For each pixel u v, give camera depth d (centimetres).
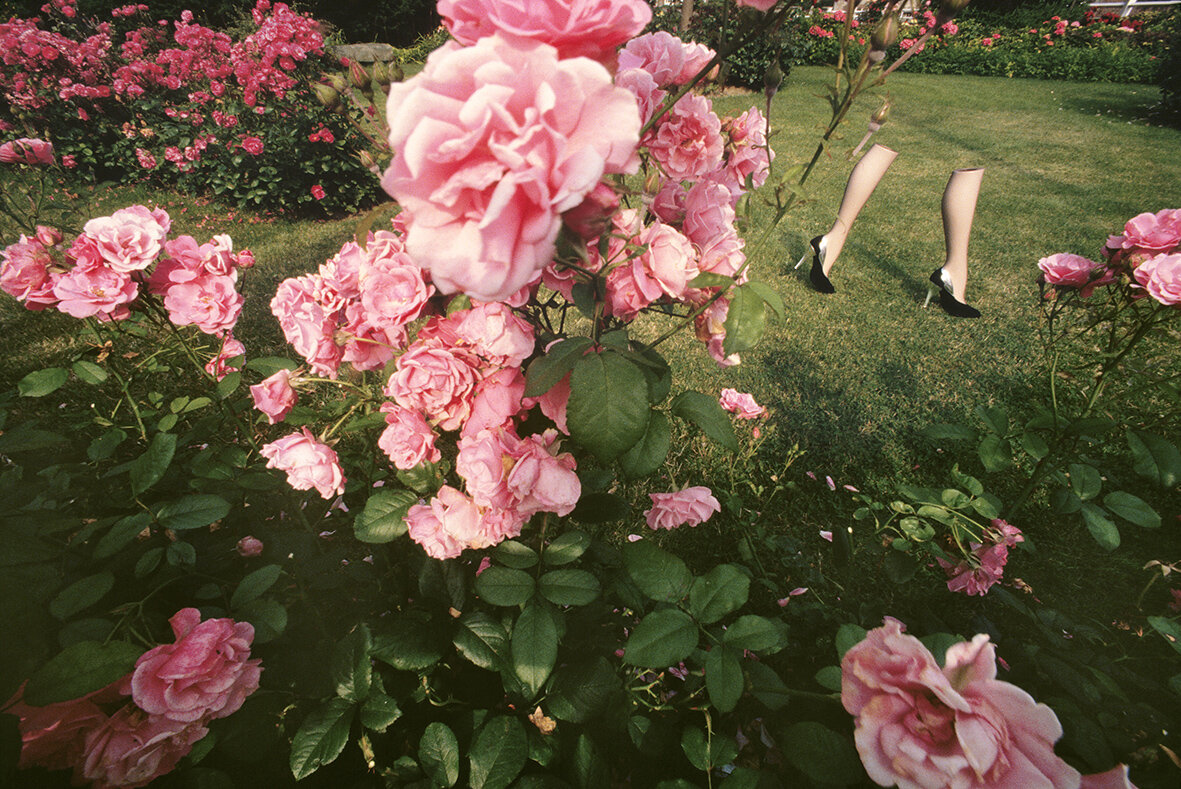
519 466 82
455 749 101
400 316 84
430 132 49
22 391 127
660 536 206
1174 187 618
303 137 511
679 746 120
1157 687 122
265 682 115
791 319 374
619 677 119
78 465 149
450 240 52
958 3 81
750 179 109
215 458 144
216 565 121
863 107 942
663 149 94
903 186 626
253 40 517
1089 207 571
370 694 100
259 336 329
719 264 91
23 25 557
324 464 105
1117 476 238
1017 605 143
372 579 135
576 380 74
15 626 71
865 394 305
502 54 53
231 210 530
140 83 583
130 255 109
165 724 78
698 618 90
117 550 95
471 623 105
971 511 158
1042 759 53
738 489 232
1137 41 1357
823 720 105
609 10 55
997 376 316
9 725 62
